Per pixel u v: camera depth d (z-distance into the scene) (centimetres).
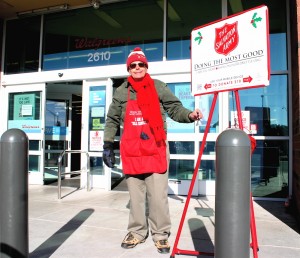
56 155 847
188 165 609
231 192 185
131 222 331
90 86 700
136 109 319
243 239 183
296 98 448
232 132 193
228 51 289
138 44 676
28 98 759
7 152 218
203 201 547
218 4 629
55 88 854
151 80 325
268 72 263
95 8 702
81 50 725
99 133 685
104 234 364
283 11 588
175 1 657
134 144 315
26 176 226
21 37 779
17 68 778
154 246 324
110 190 665
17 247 217
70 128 876
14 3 700
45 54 755
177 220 424
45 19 760
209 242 336
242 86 277
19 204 219
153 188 316
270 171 572
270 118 577
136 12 684
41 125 741
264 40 267
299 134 397
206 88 304
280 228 394
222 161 189
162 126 315
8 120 775
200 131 606
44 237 352
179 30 648
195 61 314
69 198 578
